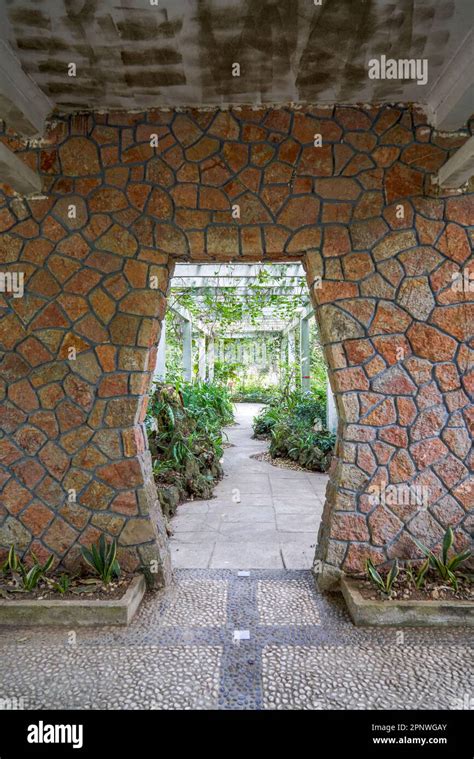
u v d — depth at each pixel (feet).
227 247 8.46
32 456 8.60
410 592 7.84
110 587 8.11
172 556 10.32
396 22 6.56
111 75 7.61
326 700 5.91
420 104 8.39
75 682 6.23
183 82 7.82
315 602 8.20
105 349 8.52
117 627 7.48
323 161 8.42
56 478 8.57
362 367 8.40
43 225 8.57
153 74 7.60
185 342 29.66
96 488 8.55
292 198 8.43
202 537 11.55
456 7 6.26
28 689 6.10
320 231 8.41
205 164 8.48
